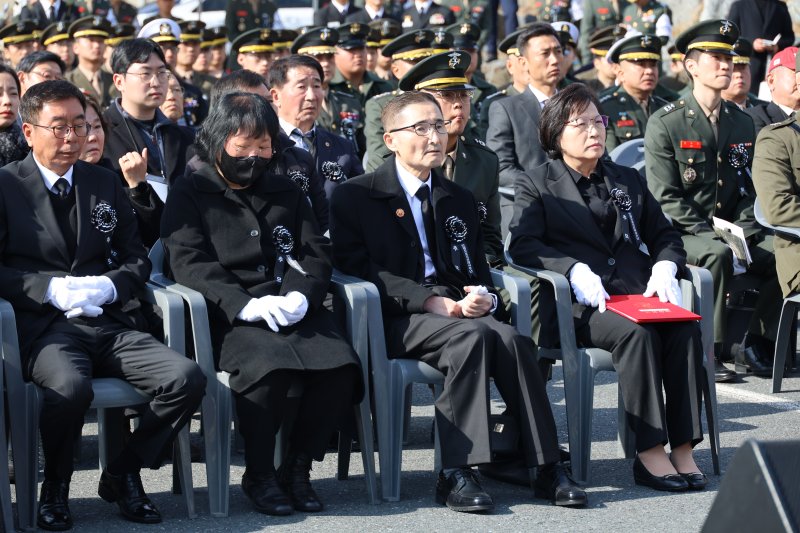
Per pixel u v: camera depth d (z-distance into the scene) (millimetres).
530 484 12484
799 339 19969
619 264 14023
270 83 16594
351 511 11805
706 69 18312
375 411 12242
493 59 35781
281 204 12641
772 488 6008
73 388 10930
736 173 18609
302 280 12305
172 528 11227
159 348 11531
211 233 12398
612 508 11898
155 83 16031
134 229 12656
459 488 11766
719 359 17719
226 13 33156
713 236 17703
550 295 13688
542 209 14156
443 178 13500
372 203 13180
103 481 11727
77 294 11656
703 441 14477
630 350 12664
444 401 11914
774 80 19500
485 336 11930
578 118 13914
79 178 12344
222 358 11875
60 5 32062
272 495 11695
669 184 18234
